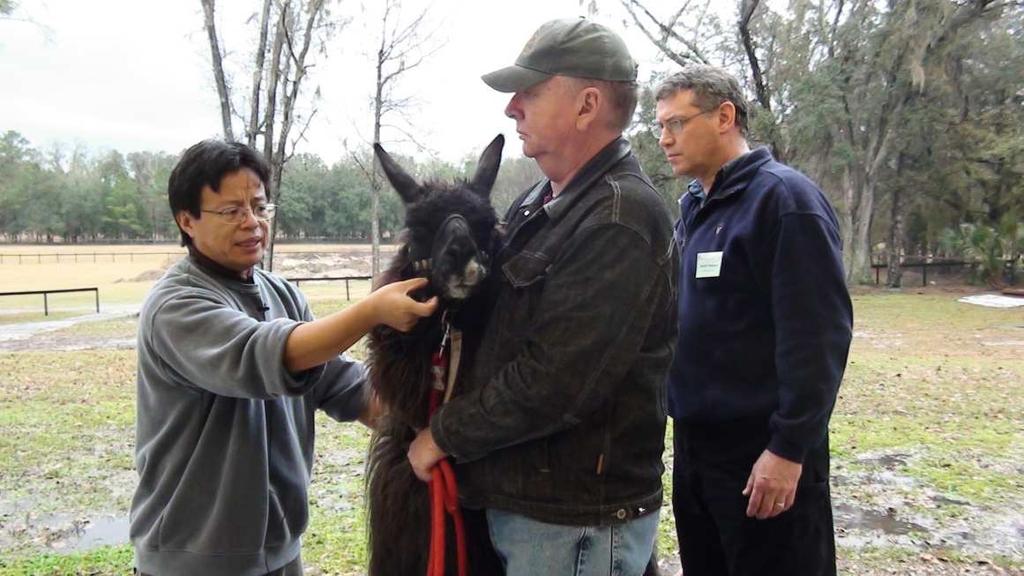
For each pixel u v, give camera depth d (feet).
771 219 9.78
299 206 182.19
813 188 9.82
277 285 9.20
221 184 7.75
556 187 7.97
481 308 7.47
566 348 6.59
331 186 194.49
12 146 264.72
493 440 6.75
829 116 95.66
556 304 6.74
